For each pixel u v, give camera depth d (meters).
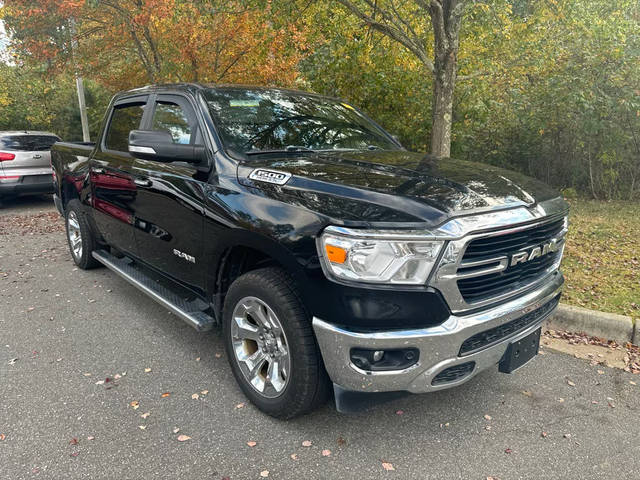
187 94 3.61
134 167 3.92
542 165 11.06
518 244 2.56
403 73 9.38
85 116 15.51
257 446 2.64
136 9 9.29
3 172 9.76
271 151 3.24
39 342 3.88
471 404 3.10
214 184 3.03
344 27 7.96
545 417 2.97
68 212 5.62
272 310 2.64
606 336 4.01
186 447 2.62
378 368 2.34
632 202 9.62
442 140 6.40
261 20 8.54
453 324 2.32
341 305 2.29
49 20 9.53
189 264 3.34
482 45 8.53
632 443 2.74
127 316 4.41
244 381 2.97
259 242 2.62
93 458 2.53
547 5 8.00
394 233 2.20
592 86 8.97
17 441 2.65
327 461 2.53
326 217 2.33
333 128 3.82
